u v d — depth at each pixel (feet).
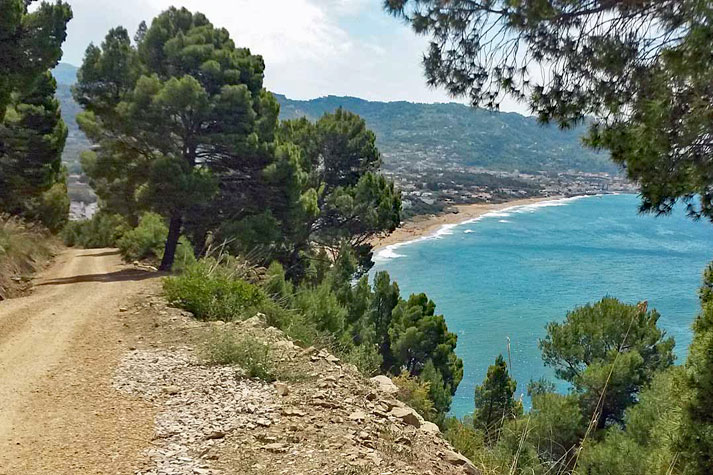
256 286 42.14
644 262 281.74
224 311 37.22
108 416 18.76
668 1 18.61
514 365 130.11
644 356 72.33
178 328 32.27
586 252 311.88
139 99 78.13
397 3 23.54
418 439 18.98
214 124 84.43
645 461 44.14
